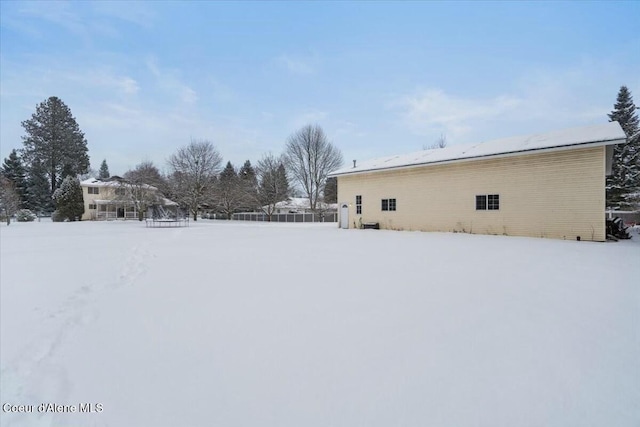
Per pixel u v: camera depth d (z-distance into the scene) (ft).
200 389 7.77
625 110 99.25
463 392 7.32
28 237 51.29
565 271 20.24
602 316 12.01
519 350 9.32
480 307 13.12
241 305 14.01
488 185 50.52
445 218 55.47
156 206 120.06
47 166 157.99
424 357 9.01
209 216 150.51
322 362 8.88
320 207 141.18
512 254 28.02
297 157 147.02
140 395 7.63
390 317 12.17
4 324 12.64
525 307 13.07
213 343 10.29
